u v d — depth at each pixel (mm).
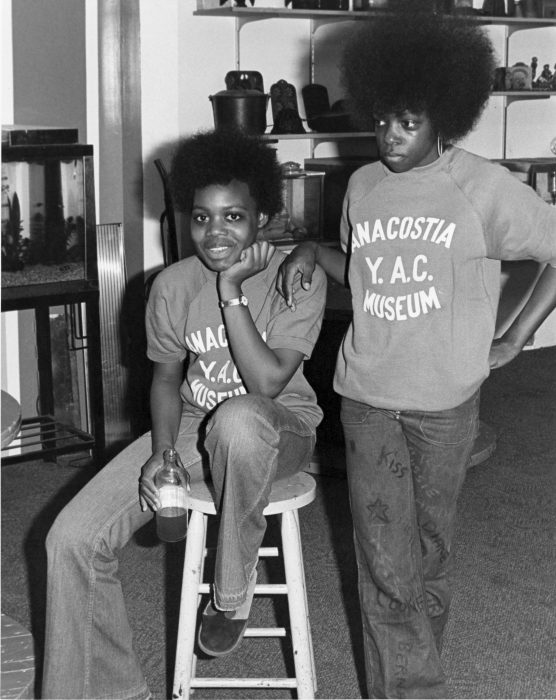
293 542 1982
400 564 1962
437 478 1951
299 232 4492
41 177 3119
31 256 3170
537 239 1879
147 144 4164
